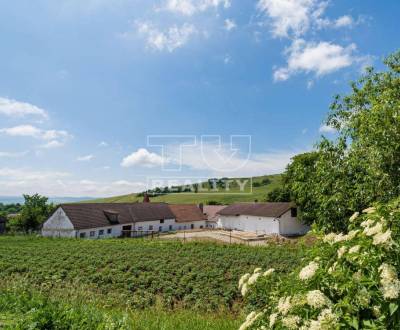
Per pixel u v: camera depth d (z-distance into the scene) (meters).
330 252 3.39
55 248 25.75
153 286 14.29
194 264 18.58
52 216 43.75
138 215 53.38
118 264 18.67
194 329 7.50
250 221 50.62
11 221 53.69
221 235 44.22
